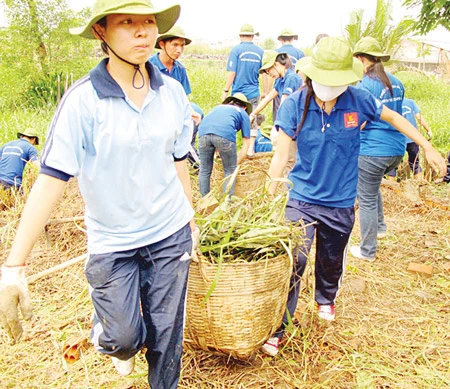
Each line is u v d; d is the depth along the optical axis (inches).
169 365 94.6
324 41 107.0
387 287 156.5
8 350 125.3
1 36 527.2
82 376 115.7
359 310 142.9
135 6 74.4
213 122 214.7
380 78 158.4
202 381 112.7
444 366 118.3
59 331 132.4
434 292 153.9
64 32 539.2
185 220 93.1
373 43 157.4
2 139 347.3
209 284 102.0
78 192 221.1
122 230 87.4
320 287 130.0
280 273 105.3
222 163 225.0
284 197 118.0
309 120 112.6
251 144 271.4
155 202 87.7
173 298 92.3
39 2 524.1
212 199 127.0
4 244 191.9
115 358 97.6
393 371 116.3
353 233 201.3
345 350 123.6
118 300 87.4
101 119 78.3
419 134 121.3
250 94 328.8
